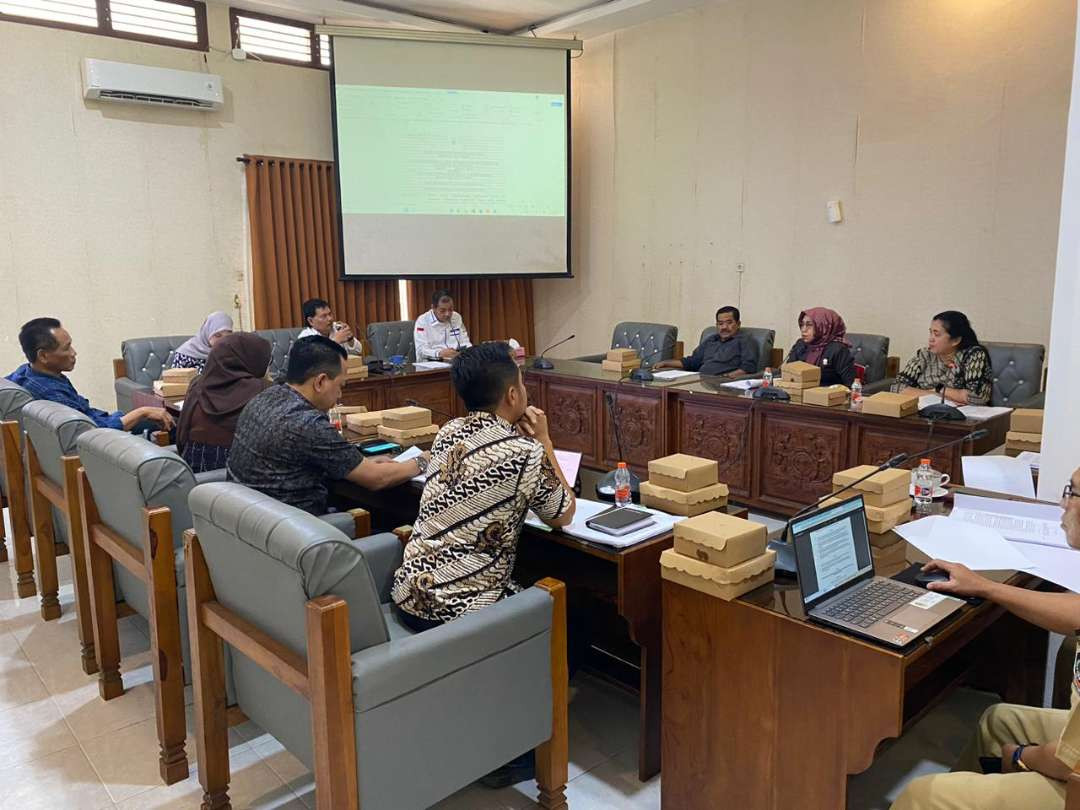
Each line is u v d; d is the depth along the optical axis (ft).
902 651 4.06
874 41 15.64
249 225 18.86
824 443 11.30
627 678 7.10
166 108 17.48
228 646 5.64
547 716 5.57
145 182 17.42
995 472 7.02
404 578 5.72
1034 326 14.28
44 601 9.21
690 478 6.28
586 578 7.00
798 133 17.06
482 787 6.21
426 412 9.36
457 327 18.51
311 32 19.45
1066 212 5.94
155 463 6.09
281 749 6.79
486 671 5.06
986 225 14.61
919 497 6.41
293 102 19.33
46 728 7.06
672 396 13.21
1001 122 14.20
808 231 17.19
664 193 19.89
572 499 5.93
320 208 19.67
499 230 20.39
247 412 7.19
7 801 6.06
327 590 4.38
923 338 15.76
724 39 18.08
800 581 4.51
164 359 15.93
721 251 18.86
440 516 5.64
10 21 15.44
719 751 5.06
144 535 6.13
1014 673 6.63
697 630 5.08
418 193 19.63
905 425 10.30
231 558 4.99
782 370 12.34
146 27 17.02
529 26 20.68
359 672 4.40
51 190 16.26
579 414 14.78
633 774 6.40
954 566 4.85
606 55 20.68
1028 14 13.69
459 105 19.56
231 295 19.01
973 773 4.24
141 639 8.78
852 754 4.32
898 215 15.76
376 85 18.93
